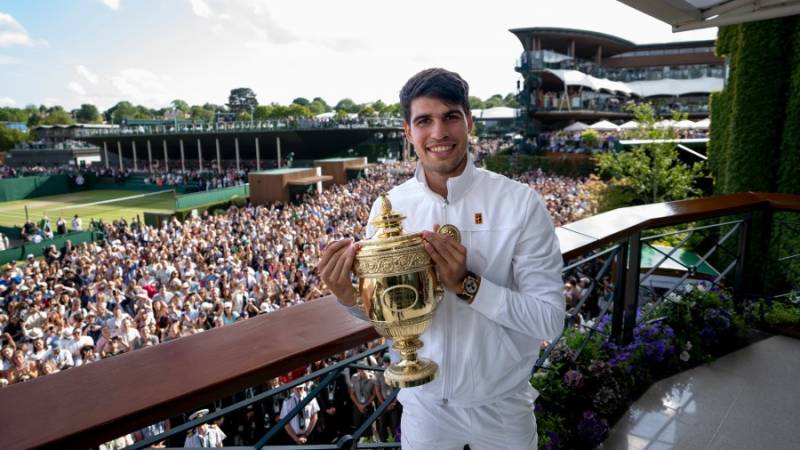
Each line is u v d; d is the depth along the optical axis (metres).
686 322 3.69
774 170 8.40
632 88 65.50
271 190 31.52
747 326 3.80
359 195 30.39
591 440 2.62
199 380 1.23
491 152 52.19
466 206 1.43
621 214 3.33
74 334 8.15
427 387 1.48
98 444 1.07
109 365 1.32
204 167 68.38
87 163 80.50
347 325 1.60
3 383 6.88
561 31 56.03
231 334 1.53
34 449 0.98
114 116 154.88
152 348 1.42
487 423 1.49
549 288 1.34
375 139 62.06
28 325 9.75
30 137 105.69
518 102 56.38
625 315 3.46
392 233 1.30
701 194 18.14
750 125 8.48
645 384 3.18
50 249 20.20
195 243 17.53
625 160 19.05
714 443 2.62
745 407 2.93
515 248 1.39
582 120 57.53
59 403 1.12
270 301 10.80
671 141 18.34
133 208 39.31
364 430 1.74
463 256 1.23
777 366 3.37
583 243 2.63
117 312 8.88
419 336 1.43
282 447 1.59
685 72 66.56
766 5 4.05
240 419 5.36
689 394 3.08
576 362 3.07
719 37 10.55
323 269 1.31
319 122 54.38
